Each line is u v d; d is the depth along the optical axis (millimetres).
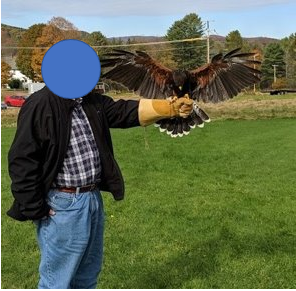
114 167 2029
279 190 5316
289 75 42406
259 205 4621
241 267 3084
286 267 3092
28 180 1837
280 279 2920
